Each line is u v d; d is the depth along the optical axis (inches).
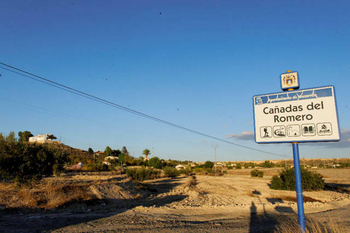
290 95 276.5
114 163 3326.8
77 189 809.5
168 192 1229.1
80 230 414.9
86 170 2456.9
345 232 415.8
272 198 1072.8
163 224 476.4
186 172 3186.5
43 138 3265.3
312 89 267.1
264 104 288.7
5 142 741.3
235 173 3878.0
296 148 267.1
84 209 649.0
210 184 1817.2
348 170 4298.7
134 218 521.7
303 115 267.4
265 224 501.0
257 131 287.9
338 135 249.0
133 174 1596.9
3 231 395.5
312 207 750.5
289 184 1459.2
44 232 397.7
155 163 3614.7
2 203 590.9
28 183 739.4
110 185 999.0
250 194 1178.6
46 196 686.5
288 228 386.9
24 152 745.0
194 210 641.6
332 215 626.5
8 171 709.9
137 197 979.3
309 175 1422.2
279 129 276.8
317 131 258.7
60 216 530.9
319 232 337.7
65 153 868.6
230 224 498.0
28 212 568.1
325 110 258.5
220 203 877.2
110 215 556.1
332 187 1619.1
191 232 426.0
